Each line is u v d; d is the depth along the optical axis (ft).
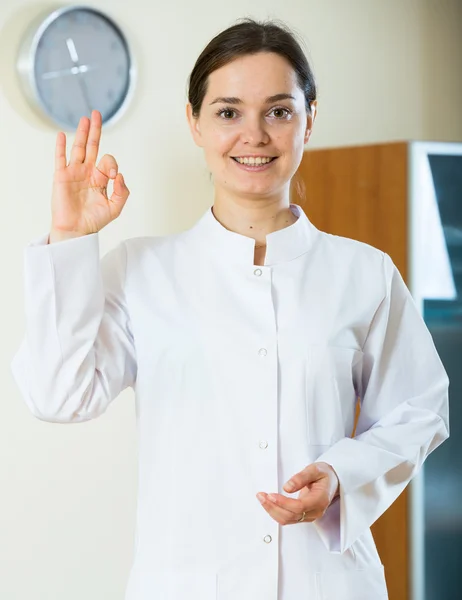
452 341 11.44
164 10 11.69
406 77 13.50
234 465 5.96
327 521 6.04
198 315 6.16
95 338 6.03
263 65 6.05
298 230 6.47
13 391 10.80
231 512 5.95
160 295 6.27
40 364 5.90
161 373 6.13
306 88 6.32
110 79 11.20
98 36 11.09
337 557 6.09
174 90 11.78
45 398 5.99
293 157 6.17
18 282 10.81
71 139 11.04
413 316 6.77
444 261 11.37
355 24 13.06
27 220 10.85
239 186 6.15
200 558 5.93
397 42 13.41
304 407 6.09
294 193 11.86
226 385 6.02
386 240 11.33
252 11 12.31
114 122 11.25
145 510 6.13
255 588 5.90
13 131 10.73
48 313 5.86
